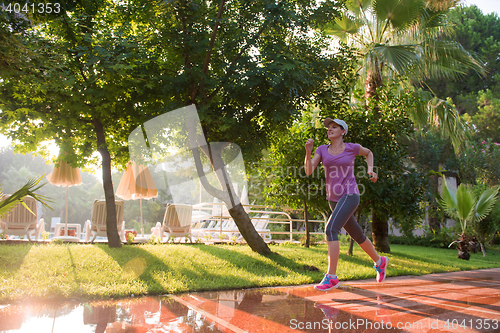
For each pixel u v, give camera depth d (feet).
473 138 66.49
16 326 6.63
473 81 70.95
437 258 33.27
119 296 9.95
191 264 15.84
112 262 14.89
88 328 6.55
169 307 8.42
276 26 19.15
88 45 18.76
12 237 28.63
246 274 14.79
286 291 10.89
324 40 24.20
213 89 19.80
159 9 19.07
